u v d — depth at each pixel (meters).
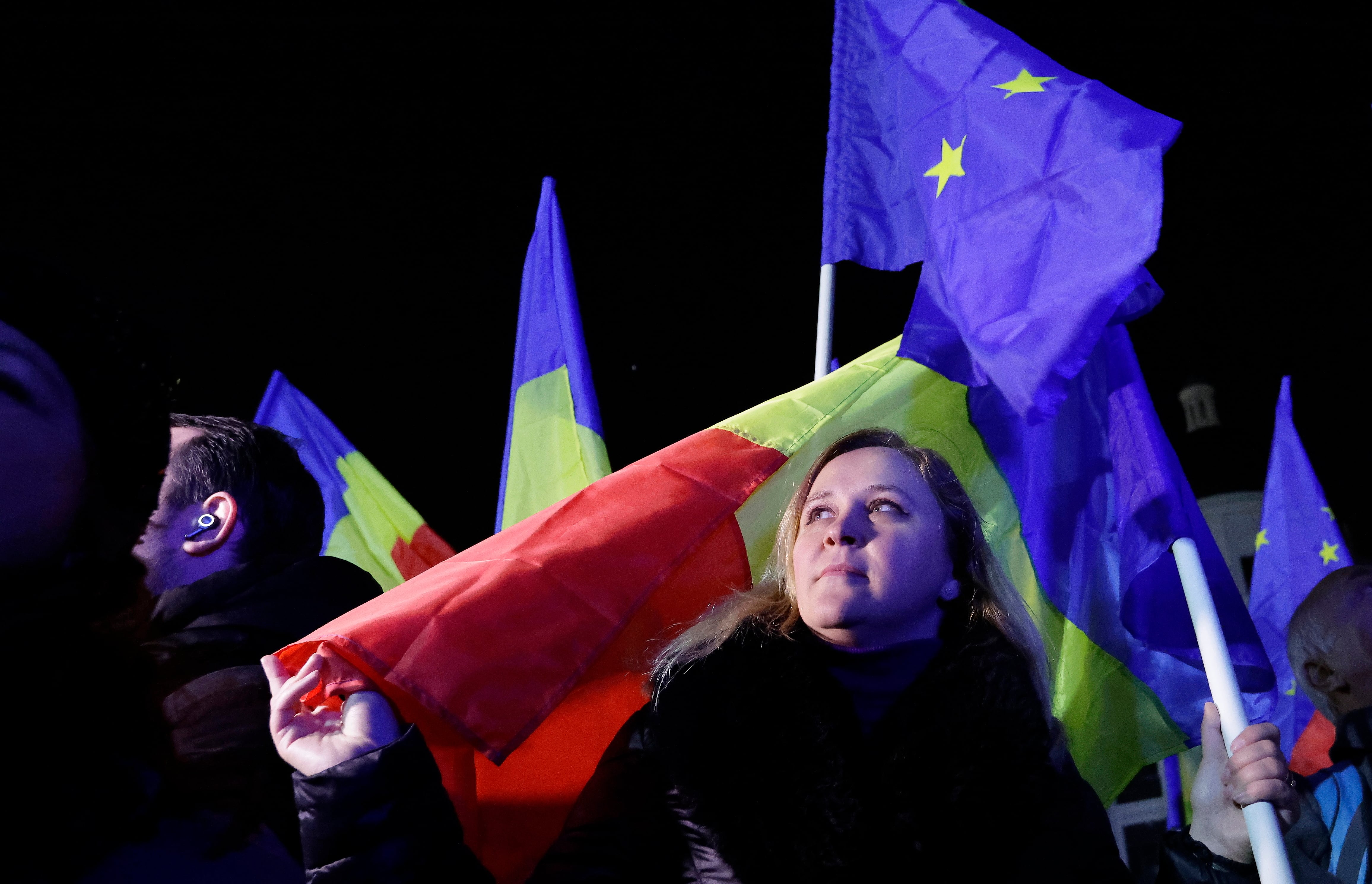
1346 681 1.98
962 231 1.90
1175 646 1.85
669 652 1.43
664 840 1.28
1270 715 2.10
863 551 1.39
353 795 1.04
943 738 1.28
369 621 1.26
